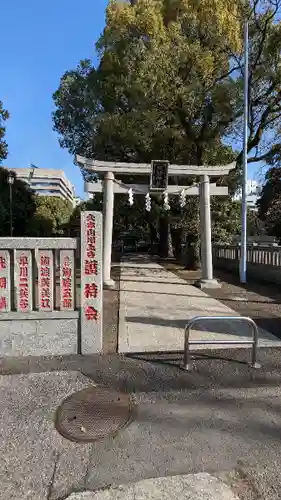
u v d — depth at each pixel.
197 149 14.62
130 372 4.27
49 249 4.75
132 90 12.85
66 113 19.14
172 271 15.88
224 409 3.42
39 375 4.15
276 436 2.99
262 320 6.81
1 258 4.66
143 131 13.84
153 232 34.06
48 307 4.81
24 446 2.84
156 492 2.36
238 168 14.38
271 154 14.02
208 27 12.20
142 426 3.12
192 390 3.81
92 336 4.86
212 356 4.80
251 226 34.16
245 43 11.41
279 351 5.03
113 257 26.50
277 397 3.67
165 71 11.84
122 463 2.65
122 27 12.95
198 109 13.28
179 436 2.98
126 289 10.56
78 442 2.90
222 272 15.93
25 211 27.16
